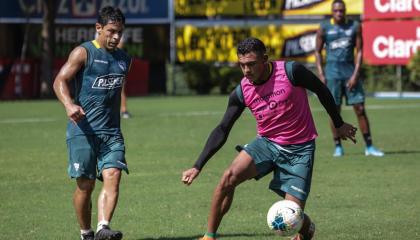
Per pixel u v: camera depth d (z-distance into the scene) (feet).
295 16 350.23
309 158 82.94
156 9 373.61
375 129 215.72
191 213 110.01
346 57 166.50
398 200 117.70
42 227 101.71
